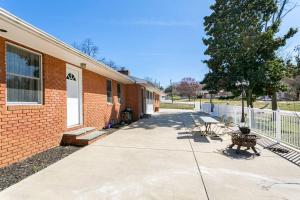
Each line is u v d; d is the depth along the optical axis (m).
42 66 6.54
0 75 4.92
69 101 8.37
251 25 15.42
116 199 3.45
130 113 15.74
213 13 17.11
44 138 6.52
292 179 4.31
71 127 8.16
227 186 3.96
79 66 8.90
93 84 10.35
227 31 16.11
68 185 3.95
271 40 14.62
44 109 6.53
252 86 14.78
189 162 5.37
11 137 5.20
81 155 5.91
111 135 9.09
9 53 5.38
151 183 4.07
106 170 4.74
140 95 18.02
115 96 13.95
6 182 4.08
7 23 4.22
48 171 4.66
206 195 3.60
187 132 9.95
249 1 15.41
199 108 32.41
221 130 10.43
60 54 6.79
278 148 6.66
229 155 6.03
